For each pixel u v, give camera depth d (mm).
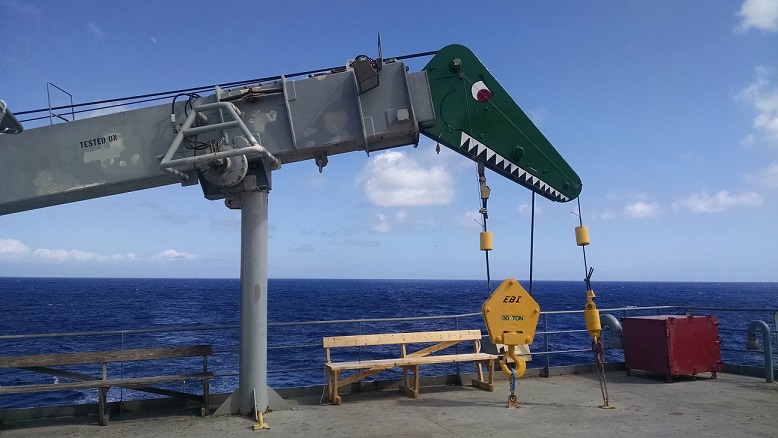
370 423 6480
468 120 6844
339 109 6820
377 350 23797
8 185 6691
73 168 6734
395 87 6824
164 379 7000
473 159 6969
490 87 6934
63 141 6758
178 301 78812
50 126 6770
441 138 6805
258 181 6992
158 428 6512
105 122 6824
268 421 6672
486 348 9484
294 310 55875
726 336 27750
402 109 6680
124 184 6875
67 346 27594
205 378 7121
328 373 7789
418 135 7020
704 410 6879
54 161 6734
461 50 6926
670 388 8328
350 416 6867
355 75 6691
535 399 7688
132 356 7250
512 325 7125
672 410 6891
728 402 7324
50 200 6992
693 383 8688
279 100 6922
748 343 9219
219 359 20406
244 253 7078
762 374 9062
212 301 79562
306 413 7062
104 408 6820
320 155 7172
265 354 7105
